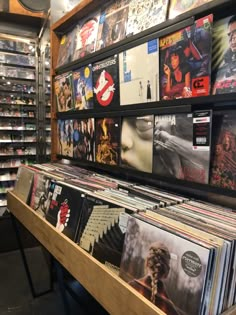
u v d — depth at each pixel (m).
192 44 1.14
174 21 1.21
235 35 1.04
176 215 1.03
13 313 2.03
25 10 3.06
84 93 1.89
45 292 2.28
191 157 1.18
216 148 1.11
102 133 1.74
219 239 0.81
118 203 1.17
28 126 3.35
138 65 1.41
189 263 0.79
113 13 1.67
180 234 0.85
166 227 0.91
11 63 3.19
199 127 1.14
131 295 0.90
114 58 1.57
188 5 1.19
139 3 1.47
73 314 2.00
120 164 1.60
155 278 0.86
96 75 1.74
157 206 1.16
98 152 1.79
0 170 3.31
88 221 1.24
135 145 1.49
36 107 3.29
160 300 0.83
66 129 2.16
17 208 1.96
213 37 1.11
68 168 2.07
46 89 3.23
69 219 1.36
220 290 0.78
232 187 1.05
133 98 1.46
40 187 1.74
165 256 0.85
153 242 0.91
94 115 1.80
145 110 1.39
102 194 1.32
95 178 1.72
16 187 2.14
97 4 1.78
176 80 1.22
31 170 1.98
